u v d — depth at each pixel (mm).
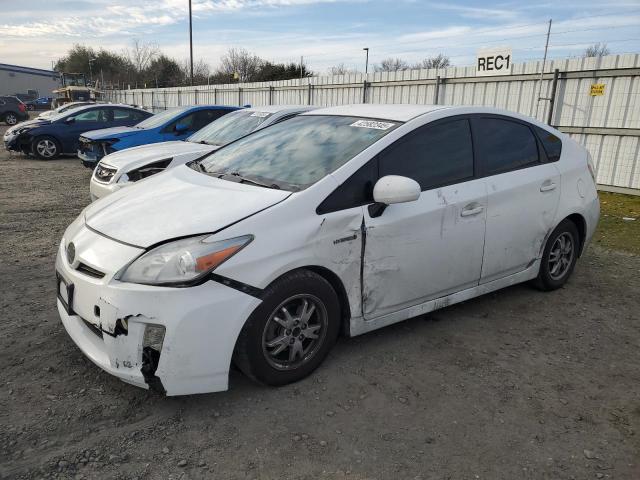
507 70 11227
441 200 3576
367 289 3311
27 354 3393
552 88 10656
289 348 3090
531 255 4367
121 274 2703
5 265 5125
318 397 3043
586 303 4594
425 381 3262
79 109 14664
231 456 2553
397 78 13914
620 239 6824
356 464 2529
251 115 7922
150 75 63062
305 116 4348
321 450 2615
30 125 14383
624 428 2881
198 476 2416
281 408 2930
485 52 11609
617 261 5859
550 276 4676
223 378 2775
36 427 2689
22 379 3109
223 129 7840
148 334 2646
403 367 3412
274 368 3014
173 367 2641
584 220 4758
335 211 3117
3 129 28031
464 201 3695
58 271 3186
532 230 4270
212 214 2928
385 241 3305
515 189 4059
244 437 2688
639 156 9648
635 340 3939
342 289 3213
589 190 4789
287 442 2662
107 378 3148
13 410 2816
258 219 2875
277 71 46406
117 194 3645
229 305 2715
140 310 2615
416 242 3459
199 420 2807
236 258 2732
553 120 10820
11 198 8695
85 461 2473
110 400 2941
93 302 2756
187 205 3100
